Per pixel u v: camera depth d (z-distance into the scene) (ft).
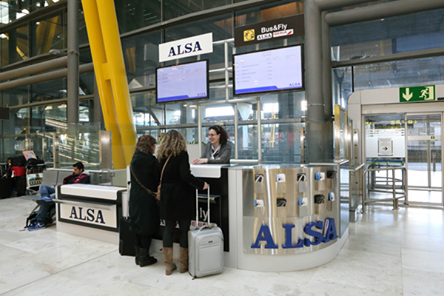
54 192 18.07
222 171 10.84
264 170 10.41
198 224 11.18
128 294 8.77
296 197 10.44
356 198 19.03
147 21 30.68
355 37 23.56
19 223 18.03
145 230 10.55
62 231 15.83
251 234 10.50
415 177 22.13
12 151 37.45
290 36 15.94
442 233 14.93
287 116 24.26
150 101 30.48
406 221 17.48
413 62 22.17
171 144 9.85
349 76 23.81
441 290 8.86
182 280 9.69
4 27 40.47
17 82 34.81
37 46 38.37
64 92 37.24
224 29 27.27
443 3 17.44
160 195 9.96
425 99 20.79
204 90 18.62
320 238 10.80
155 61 30.25
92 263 11.30
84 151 20.26
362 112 22.79
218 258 9.98
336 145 13.46
